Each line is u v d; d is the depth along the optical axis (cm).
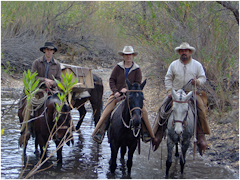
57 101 599
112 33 2223
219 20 983
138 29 1297
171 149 595
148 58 1224
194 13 1038
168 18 1115
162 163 684
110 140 590
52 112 588
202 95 635
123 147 683
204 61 935
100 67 2155
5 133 863
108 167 647
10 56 1692
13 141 796
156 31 1105
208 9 1002
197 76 619
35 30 1833
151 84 1383
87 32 2158
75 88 745
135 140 583
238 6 962
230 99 883
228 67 902
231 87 963
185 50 602
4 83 1573
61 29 2080
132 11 1344
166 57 1086
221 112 865
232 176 600
